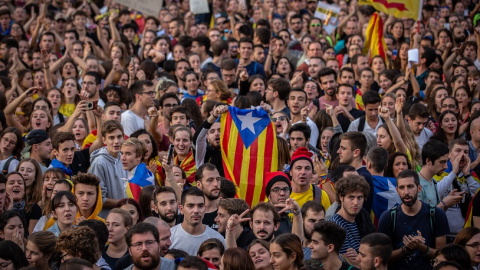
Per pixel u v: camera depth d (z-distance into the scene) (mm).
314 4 29125
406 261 10836
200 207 10852
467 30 26125
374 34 22297
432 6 27625
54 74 19422
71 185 12047
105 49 23141
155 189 11664
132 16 27422
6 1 27625
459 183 12852
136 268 9422
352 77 18578
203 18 26781
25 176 12664
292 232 10711
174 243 10805
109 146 13133
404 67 21719
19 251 9812
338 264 9875
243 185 13172
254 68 20016
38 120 15523
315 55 20672
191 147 13898
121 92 17625
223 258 9250
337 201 11609
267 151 13273
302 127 13742
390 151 13789
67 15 25703
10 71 19094
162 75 19281
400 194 11016
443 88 17203
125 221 10719
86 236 9500
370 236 9922
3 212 11406
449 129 15312
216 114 13344
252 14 28734
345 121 16266
